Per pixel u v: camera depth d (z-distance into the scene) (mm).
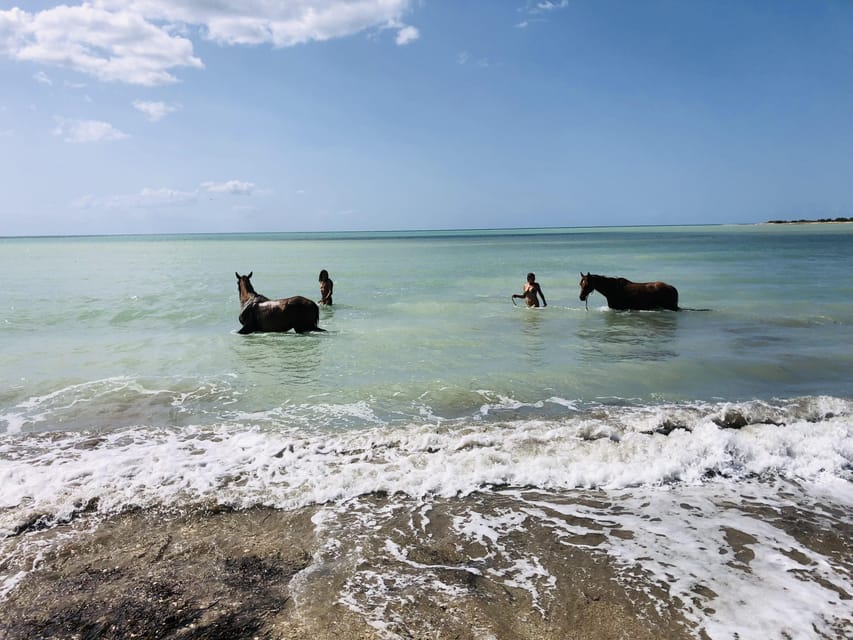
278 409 8172
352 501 5379
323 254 60344
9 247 93188
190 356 11570
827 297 19969
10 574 4191
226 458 6359
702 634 3490
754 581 4062
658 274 30078
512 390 8977
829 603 3799
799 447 6477
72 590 3982
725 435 6629
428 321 15719
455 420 7594
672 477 5875
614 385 9211
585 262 41625
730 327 14352
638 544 4590
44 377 9906
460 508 5242
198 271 35000
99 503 5309
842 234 103125
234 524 4941
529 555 4430
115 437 7094
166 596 3900
